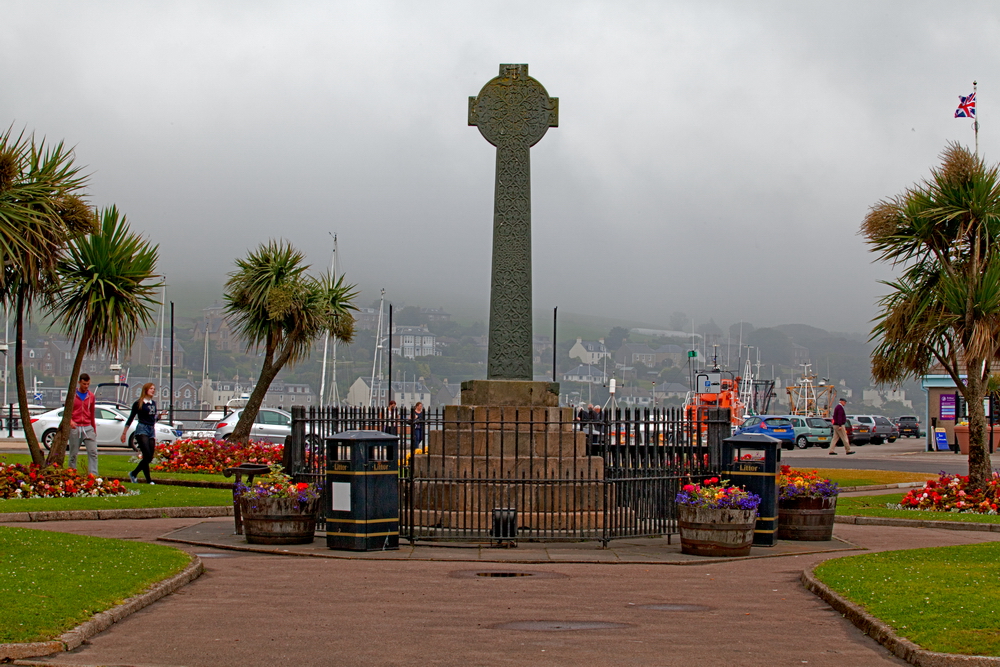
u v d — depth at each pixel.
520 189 17.30
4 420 47.00
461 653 8.32
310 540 14.67
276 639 8.77
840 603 10.12
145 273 21.38
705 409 16.56
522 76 17.52
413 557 13.50
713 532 13.87
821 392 87.56
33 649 8.07
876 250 21.91
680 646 8.63
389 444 14.26
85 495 19.84
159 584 10.71
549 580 11.95
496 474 16.00
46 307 21.12
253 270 30.83
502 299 17.08
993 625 8.72
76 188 20.27
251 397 31.02
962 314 20.92
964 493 20.61
